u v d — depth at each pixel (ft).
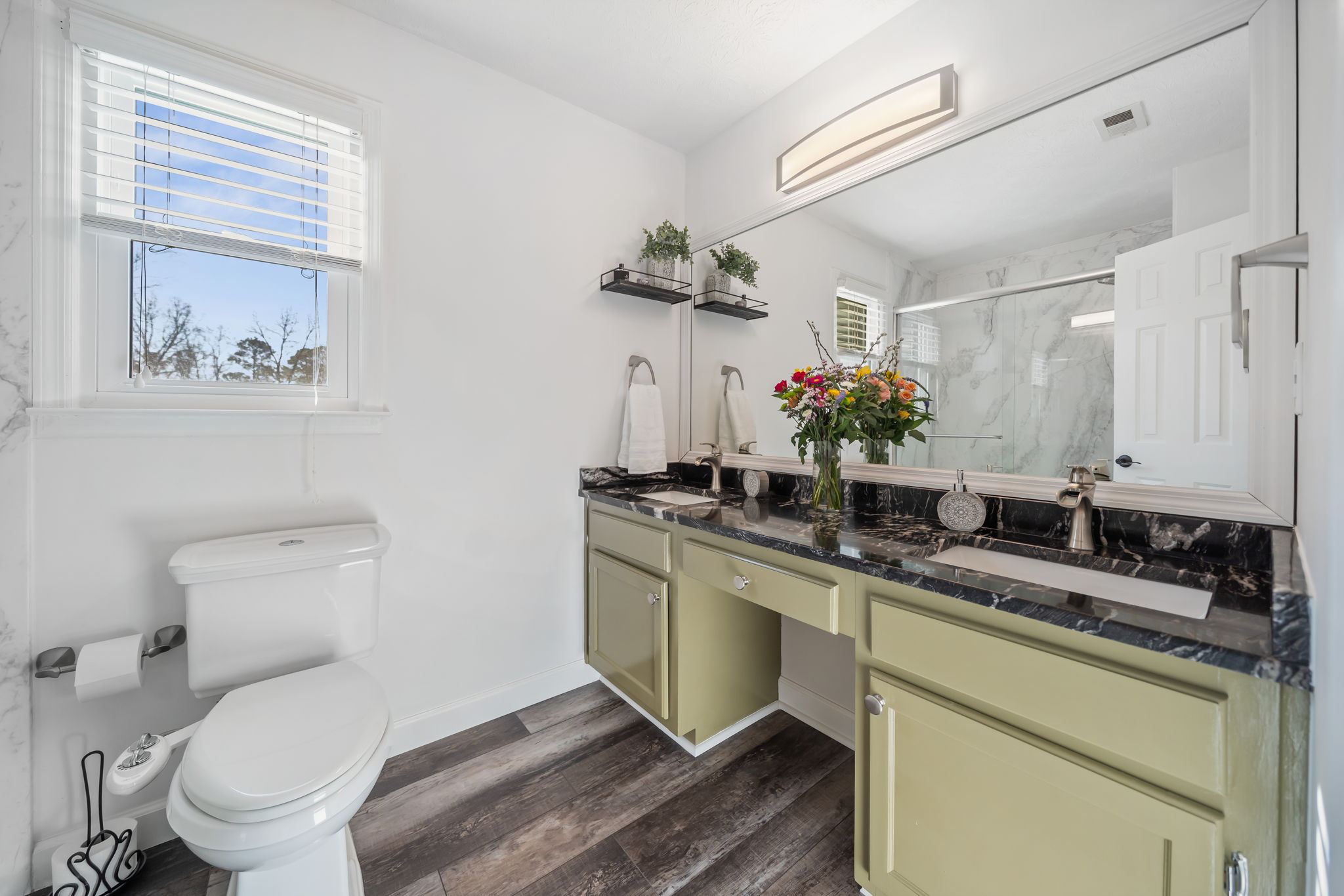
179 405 4.40
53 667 3.71
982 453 4.63
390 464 5.35
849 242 5.62
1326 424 1.99
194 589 3.89
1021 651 2.72
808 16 5.15
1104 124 3.91
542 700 6.49
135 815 4.16
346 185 5.19
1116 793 2.42
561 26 5.29
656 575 5.57
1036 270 4.27
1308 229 2.61
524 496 6.29
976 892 2.98
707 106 6.60
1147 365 3.72
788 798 4.80
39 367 3.81
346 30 5.03
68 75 3.92
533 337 6.32
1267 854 2.08
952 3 4.71
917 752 3.24
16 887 3.71
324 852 3.35
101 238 4.15
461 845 4.26
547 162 6.39
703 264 7.50
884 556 3.51
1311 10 2.52
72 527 3.95
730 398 7.09
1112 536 3.85
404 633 5.49
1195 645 2.19
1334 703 1.74
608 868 4.03
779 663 6.39
